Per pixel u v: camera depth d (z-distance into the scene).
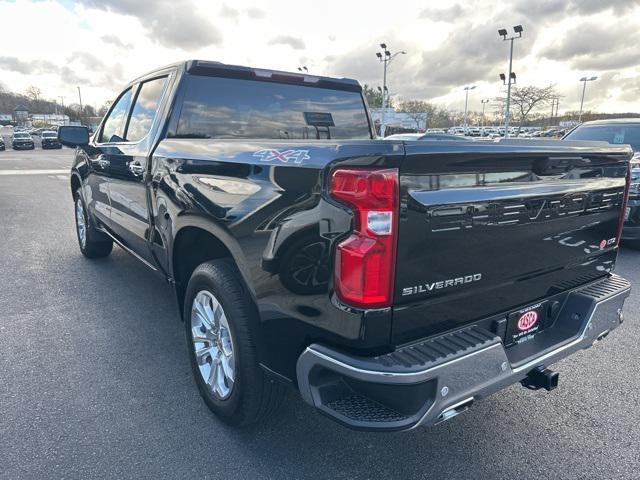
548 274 2.47
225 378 2.64
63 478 2.30
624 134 7.52
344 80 3.99
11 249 6.49
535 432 2.73
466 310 2.12
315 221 1.91
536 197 2.23
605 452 2.56
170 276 3.29
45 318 4.16
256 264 2.21
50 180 16.22
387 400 1.89
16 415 2.78
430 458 2.50
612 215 2.79
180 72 3.37
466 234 1.98
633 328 4.14
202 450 2.52
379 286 1.79
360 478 2.35
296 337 2.09
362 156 1.75
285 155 2.10
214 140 2.67
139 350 3.60
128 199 3.85
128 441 2.57
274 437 2.64
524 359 2.27
